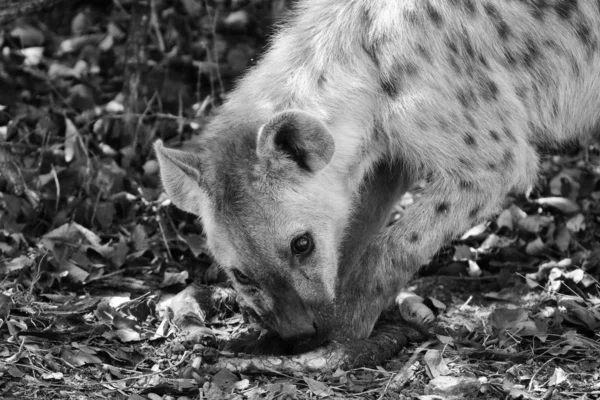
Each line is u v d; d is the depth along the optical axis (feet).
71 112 46.29
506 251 38.22
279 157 29.73
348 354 30.01
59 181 40.88
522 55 33.12
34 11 44.55
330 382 29.27
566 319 32.91
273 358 29.96
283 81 32.17
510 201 40.37
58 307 33.53
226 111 32.53
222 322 34.12
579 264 36.96
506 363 30.48
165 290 36.14
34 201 39.83
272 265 29.86
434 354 30.25
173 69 47.93
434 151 31.89
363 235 33.32
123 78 48.44
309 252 30.32
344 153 31.50
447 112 31.65
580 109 34.76
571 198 40.63
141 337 32.14
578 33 33.53
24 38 50.83
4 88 46.80
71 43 51.01
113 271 37.14
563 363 30.45
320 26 32.91
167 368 30.19
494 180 32.27
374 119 32.12
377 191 33.76
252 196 29.66
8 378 28.81
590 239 39.01
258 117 31.22
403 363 30.76
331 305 30.91
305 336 29.81
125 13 51.24
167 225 39.60
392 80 31.65
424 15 31.91
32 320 32.27
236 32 49.06
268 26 46.60
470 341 31.71
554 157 43.16
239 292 31.45
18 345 30.63
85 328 32.07
